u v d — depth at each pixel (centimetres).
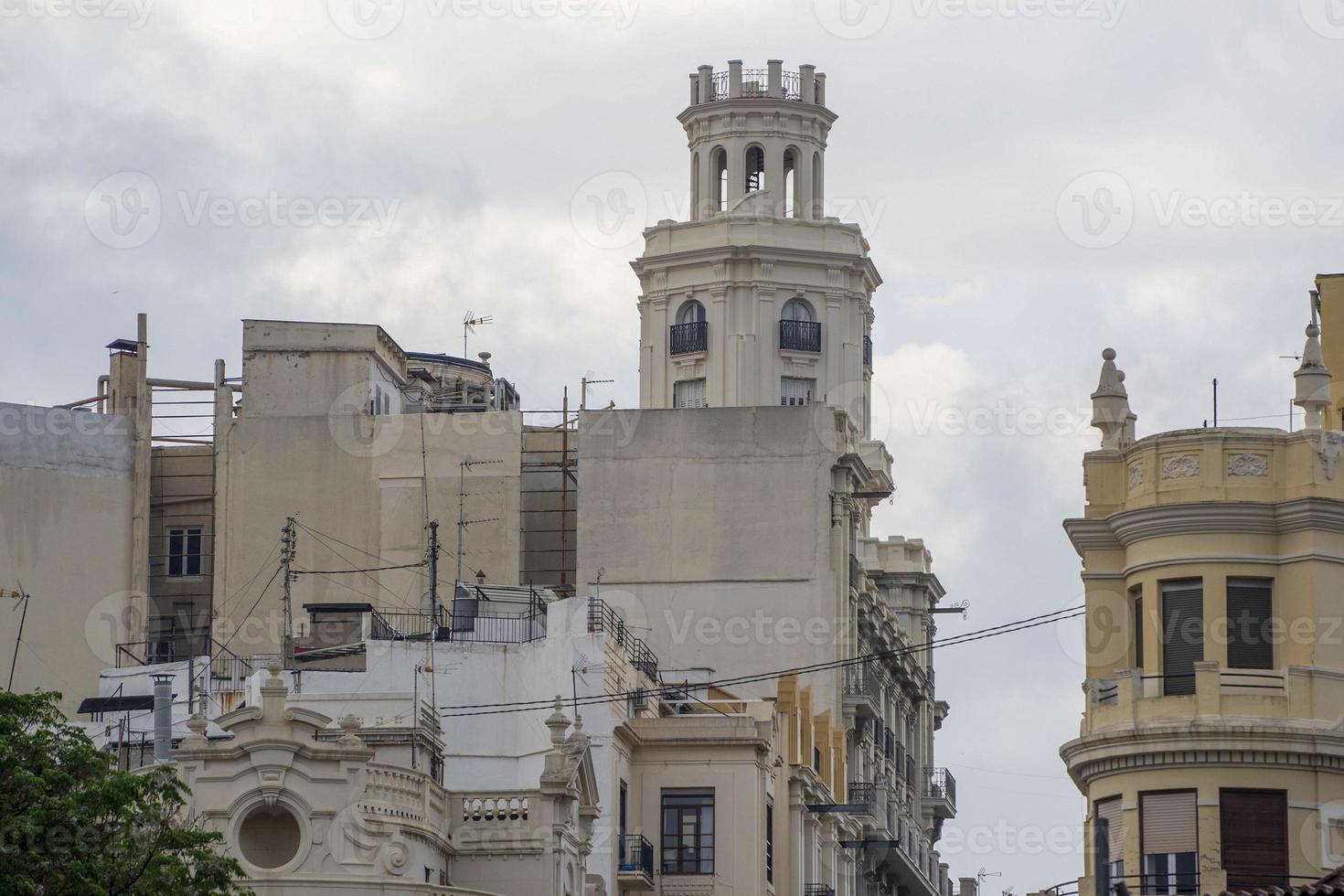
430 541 14000
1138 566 9112
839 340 17262
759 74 18062
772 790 12344
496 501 14625
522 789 10631
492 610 12875
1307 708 8819
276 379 14888
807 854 13112
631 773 11950
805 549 14412
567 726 10831
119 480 14725
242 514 14712
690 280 17338
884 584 17125
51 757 8288
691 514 14488
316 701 11669
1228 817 8788
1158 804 8888
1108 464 9325
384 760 11050
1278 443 9056
